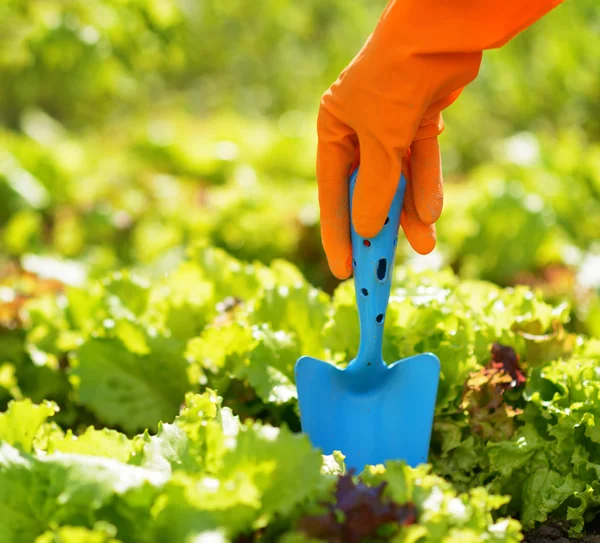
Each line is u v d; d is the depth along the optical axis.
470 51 0.95
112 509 0.89
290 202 2.10
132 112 4.95
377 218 0.97
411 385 1.04
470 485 1.06
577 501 1.04
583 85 3.29
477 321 1.13
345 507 0.89
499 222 2.02
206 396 0.98
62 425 1.23
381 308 1.02
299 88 4.80
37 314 1.28
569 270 1.89
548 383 1.09
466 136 3.91
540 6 0.94
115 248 2.23
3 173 2.37
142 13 1.78
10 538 0.90
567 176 2.51
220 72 5.19
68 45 1.78
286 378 1.10
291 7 4.37
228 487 0.87
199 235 2.02
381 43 0.95
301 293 1.17
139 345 1.15
